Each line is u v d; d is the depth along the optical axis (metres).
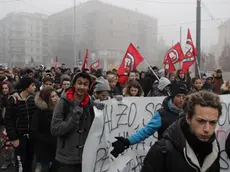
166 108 2.85
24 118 4.16
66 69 13.91
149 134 2.84
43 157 3.88
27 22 70.81
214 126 1.63
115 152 2.62
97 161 3.11
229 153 2.97
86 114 3.07
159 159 1.77
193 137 1.68
